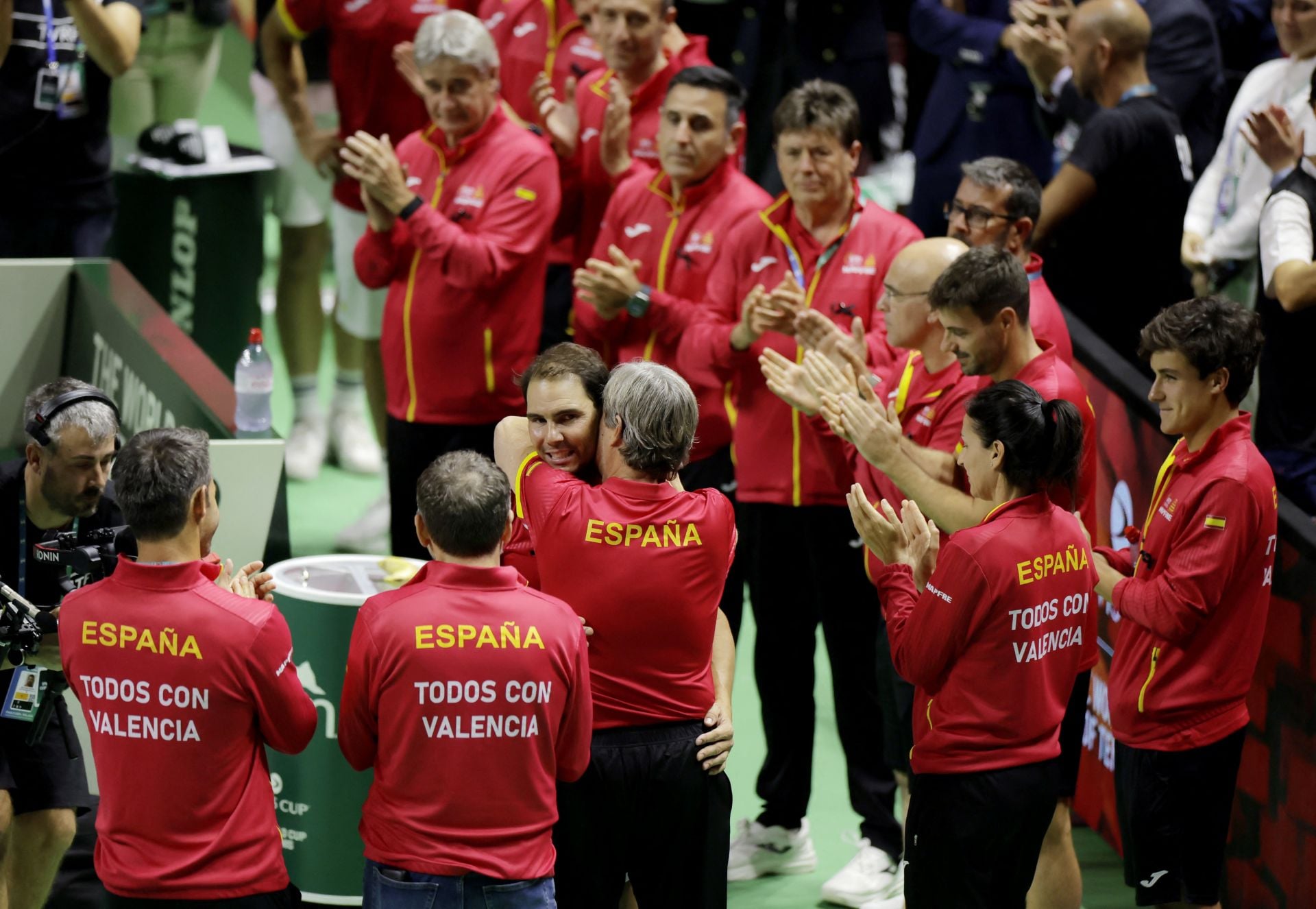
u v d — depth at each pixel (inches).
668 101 653.9
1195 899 494.9
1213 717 481.4
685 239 666.2
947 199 842.8
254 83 937.5
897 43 1066.7
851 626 607.2
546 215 706.8
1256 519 466.6
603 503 427.8
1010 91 824.9
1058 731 453.7
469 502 393.7
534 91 776.3
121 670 386.9
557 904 439.8
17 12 788.6
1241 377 466.9
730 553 443.2
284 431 1021.8
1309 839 512.4
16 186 810.8
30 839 503.2
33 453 468.4
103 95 826.8
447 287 700.7
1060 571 437.1
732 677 476.1
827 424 599.8
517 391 723.4
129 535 440.1
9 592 434.3
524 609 397.1
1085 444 516.1
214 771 390.6
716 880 446.9
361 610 400.2
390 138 851.4
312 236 950.4
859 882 590.9
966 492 517.0
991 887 445.7
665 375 429.7
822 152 602.9
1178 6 766.5
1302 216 586.6
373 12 822.5
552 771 405.4
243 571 423.2
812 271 624.4
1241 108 701.9
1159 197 692.7
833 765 713.0
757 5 951.6
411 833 394.9
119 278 781.9
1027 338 496.1
